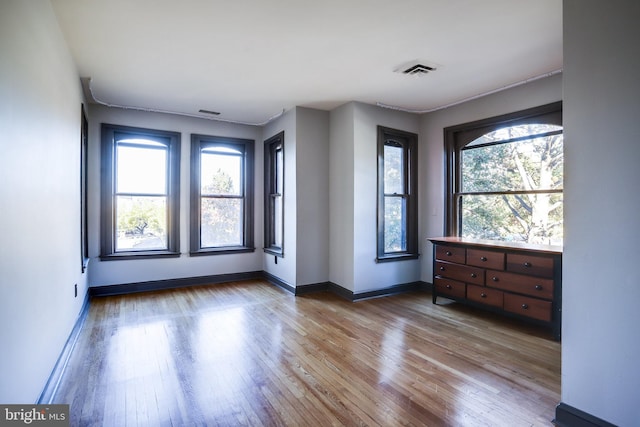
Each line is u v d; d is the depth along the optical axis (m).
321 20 2.34
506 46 2.72
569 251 1.79
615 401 1.62
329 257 4.61
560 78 3.24
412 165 4.62
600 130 1.67
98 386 2.15
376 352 2.68
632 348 1.57
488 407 1.95
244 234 5.23
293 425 1.79
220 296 4.28
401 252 4.60
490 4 2.15
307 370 2.38
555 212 3.38
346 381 2.24
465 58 2.95
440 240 3.92
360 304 3.99
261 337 2.97
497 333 3.08
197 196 4.81
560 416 1.80
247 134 5.19
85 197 3.89
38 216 1.78
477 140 4.09
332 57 2.92
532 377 2.29
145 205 4.58
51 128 2.06
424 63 3.04
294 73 3.26
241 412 1.90
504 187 3.80
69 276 2.63
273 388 2.15
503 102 3.71
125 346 2.76
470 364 2.48
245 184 5.20
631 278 1.58
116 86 3.57
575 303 1.76
